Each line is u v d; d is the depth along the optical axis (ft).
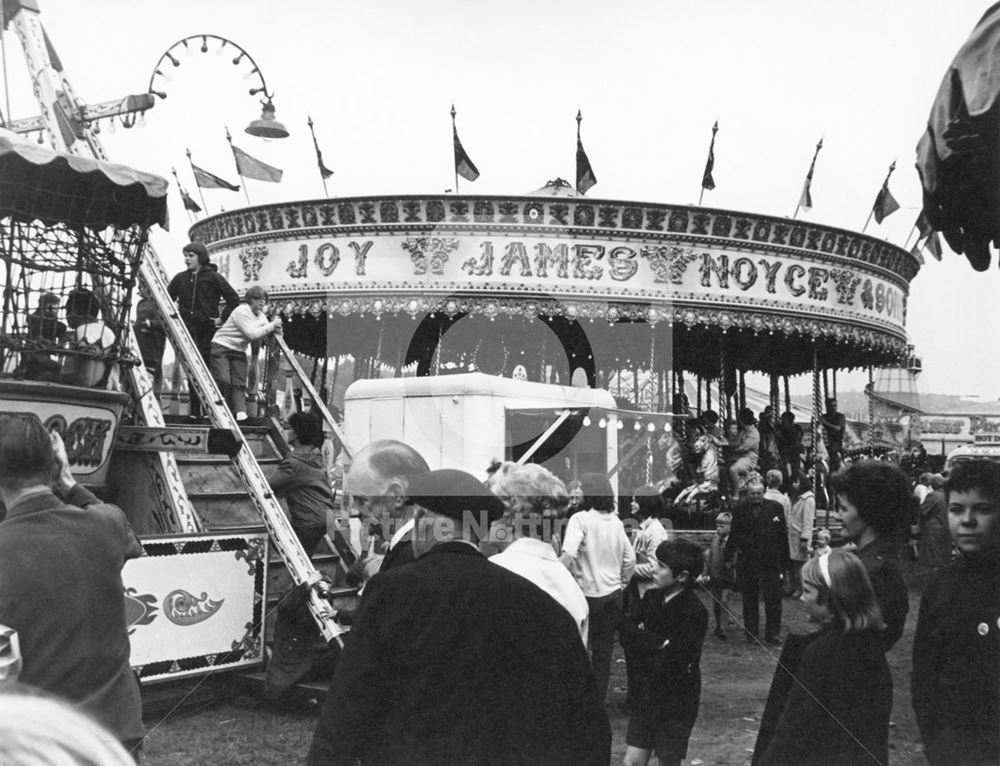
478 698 7.97
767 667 28.07
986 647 10.35
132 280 24.07
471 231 49.52
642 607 15.34
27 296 22.02
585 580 21.42
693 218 51.85
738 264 53.62
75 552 10.90
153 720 21.33
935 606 10.82
